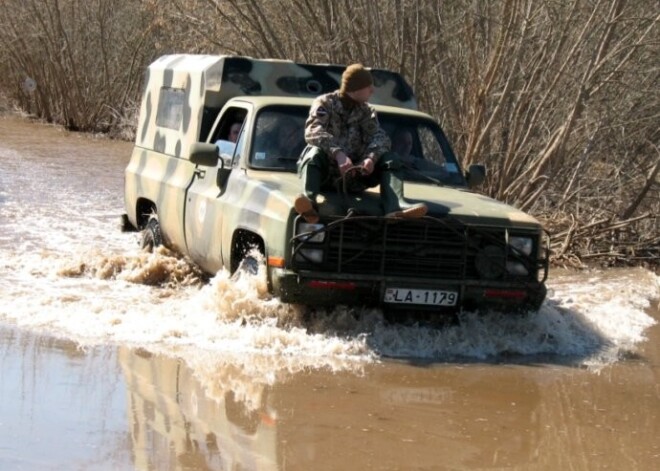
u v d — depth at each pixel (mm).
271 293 8711
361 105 9109
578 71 15164
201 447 6250
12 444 6121
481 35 15773
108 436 6352
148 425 6590
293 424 6770
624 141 15711
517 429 6977
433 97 16453
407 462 6195
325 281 8422
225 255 9539
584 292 11648
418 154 10203
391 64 16047
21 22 31922
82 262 11156
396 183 8656
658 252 13961
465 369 8359
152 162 12016
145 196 11906
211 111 10812
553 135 14820
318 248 8461
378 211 8617
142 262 11117
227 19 17125
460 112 15758
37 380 7371
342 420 6910
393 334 8836
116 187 18078
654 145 15023
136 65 29797
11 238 12844
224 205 9562
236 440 6402
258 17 18094
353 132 9070
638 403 7738
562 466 6316
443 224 8547
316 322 8914
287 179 9305
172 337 8656
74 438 6285
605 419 7312
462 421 7062
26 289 10156
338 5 16234
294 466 6008
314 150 8789
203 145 9680
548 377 8305
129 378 7547
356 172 8844
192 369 7867
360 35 16234
